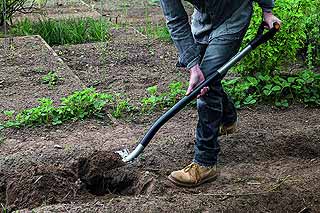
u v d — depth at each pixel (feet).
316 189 18.04
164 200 17.24
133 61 30.01
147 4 44.37
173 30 17.24
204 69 17.56
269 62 24.76
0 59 29.12
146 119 22.97
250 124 22.09
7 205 17.97
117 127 22.30
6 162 19.38
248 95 24.27
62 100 23.38
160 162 19.51
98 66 29.37
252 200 17.49
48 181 18.08
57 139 21.36
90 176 18.67
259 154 20.15
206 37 17.95
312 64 28.35
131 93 25.61
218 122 18.12
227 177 18.85
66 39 33.94
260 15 23.59
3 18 34.96
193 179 18.20
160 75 27.99
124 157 18.92
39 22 35.50
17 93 25.36
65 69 27.96
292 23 24.30
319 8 26.84
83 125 22.41
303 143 20.61
